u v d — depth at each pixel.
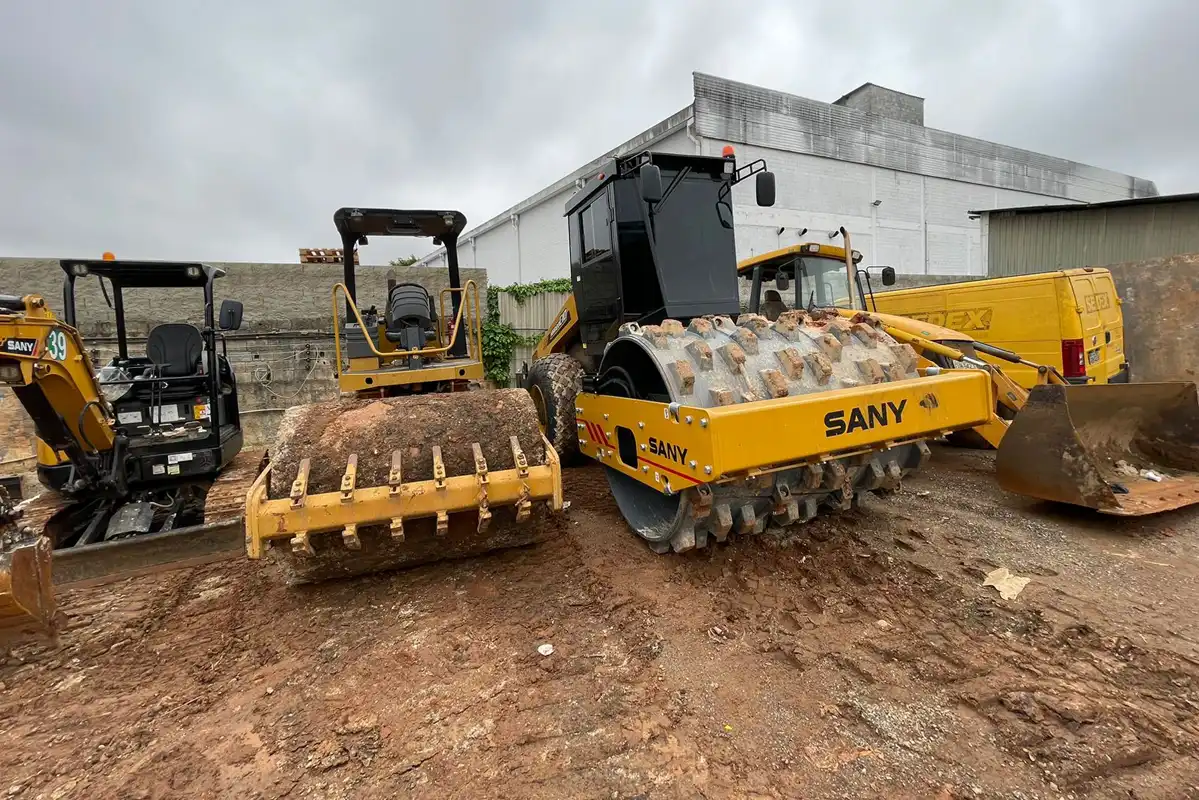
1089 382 6.31
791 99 15.85
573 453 5.81
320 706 2.38
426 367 4.44
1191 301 7.79
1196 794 1.80
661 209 4.47
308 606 3.18
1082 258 13.62
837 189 16.89
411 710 2.33
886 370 3.32
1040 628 2.73
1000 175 20.97
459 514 3.18
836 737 2.11
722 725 2.19
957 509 4.32
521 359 11.16
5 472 7.07
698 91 14.34
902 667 2.48
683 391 3.00
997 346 6.78
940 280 15.03
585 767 2.01
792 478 3.23
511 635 2.85
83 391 4.04
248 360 9.08
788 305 6.59
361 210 4.67
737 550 3.63
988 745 2.04
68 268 4.98
